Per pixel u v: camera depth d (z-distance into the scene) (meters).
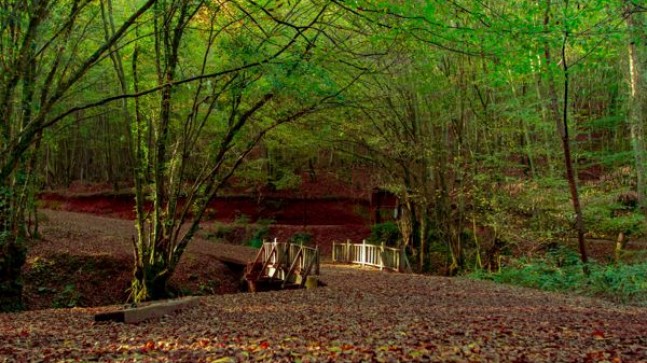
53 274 16.45
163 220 14.37
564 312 9.69
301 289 14.39
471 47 12.14
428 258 22.94
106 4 14.64
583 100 30.41
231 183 38.25
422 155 21.12
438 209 22.48
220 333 7.61
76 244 19.38
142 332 7.85
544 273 15.86
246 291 19.45
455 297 12.29
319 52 11.30
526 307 10.46
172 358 5.95
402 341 6.59
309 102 13.28
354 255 23.81
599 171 30.89
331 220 35.53
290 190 37.00
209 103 15.02
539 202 19.61
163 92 13.48
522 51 10.59
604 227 19.95
